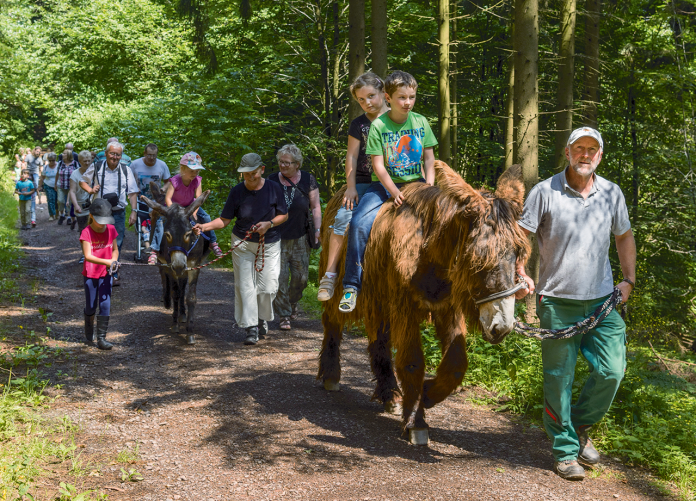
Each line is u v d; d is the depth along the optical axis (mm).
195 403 5238
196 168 7480
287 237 7809
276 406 5215
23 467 3695
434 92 17547
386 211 4402
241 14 14469
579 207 4000
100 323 6719
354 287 4445
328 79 16609
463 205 3648
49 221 17578
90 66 26391
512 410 5414
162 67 25641
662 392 6336
